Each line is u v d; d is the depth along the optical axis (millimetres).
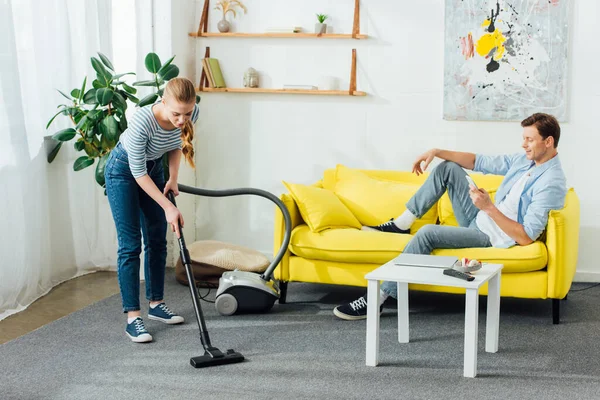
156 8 4551
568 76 4367
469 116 4484
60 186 4223
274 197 3746
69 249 4348
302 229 3814
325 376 2805
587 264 4469
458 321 3574
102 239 4602
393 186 4203
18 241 3631
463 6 4410
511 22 4359
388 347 3170
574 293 4172
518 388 2695
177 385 2693
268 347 3156
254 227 4910
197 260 4195
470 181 3471
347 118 4691
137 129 3014
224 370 2859
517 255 3436
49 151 4035
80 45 4238
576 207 3750
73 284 4250
